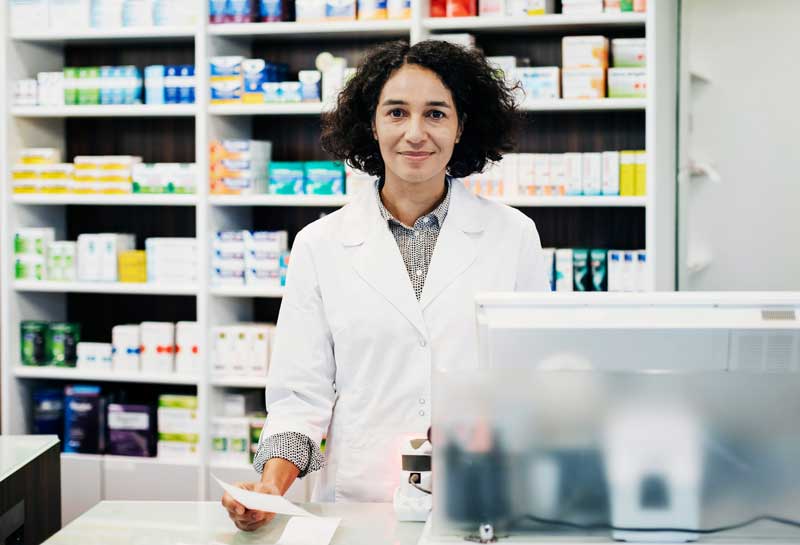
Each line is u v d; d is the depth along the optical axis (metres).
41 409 4.57
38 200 4.47
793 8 4.27
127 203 4.43
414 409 2.05
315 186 4.23
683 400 1.46
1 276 4.50
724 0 4.31
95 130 4.79
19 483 2.35
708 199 4.41
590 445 1.48
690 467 1.47
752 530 1.48
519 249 2.14
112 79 4.41
